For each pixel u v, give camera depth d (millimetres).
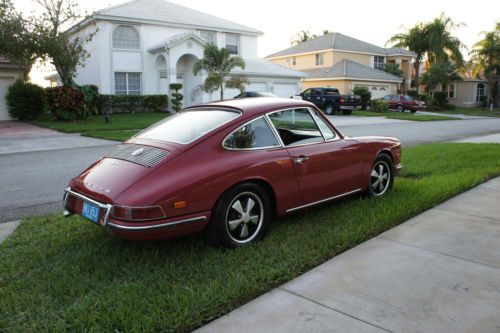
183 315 2928
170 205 3594
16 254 4125
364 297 3240
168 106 26781
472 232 4570
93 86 21812
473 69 48062
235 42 31500
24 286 3467
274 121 4527
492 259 3885
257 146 4312
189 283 3418
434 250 4105
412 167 8156
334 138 5133
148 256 3975
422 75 44000
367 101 34094
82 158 10539
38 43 19234
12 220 5492
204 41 26609
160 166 3758
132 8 27500
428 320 2922
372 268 3734
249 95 23906
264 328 2869
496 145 11531
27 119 21844
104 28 25109
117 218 3562
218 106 4648
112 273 3691
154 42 27172
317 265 3820
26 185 7562
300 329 2848
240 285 3338
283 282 3504
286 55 44844
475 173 7316
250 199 4195
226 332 2834
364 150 5395
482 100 47031
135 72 26578
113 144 13281
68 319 2955
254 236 4273
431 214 5219
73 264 3848
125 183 3686
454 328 2824
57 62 20359
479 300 3172
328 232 4488
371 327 2854
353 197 5828
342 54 41188
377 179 5824
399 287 3389
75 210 4160
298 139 4770
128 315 2953
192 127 4293
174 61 25828
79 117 20594
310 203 4770
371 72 38125
